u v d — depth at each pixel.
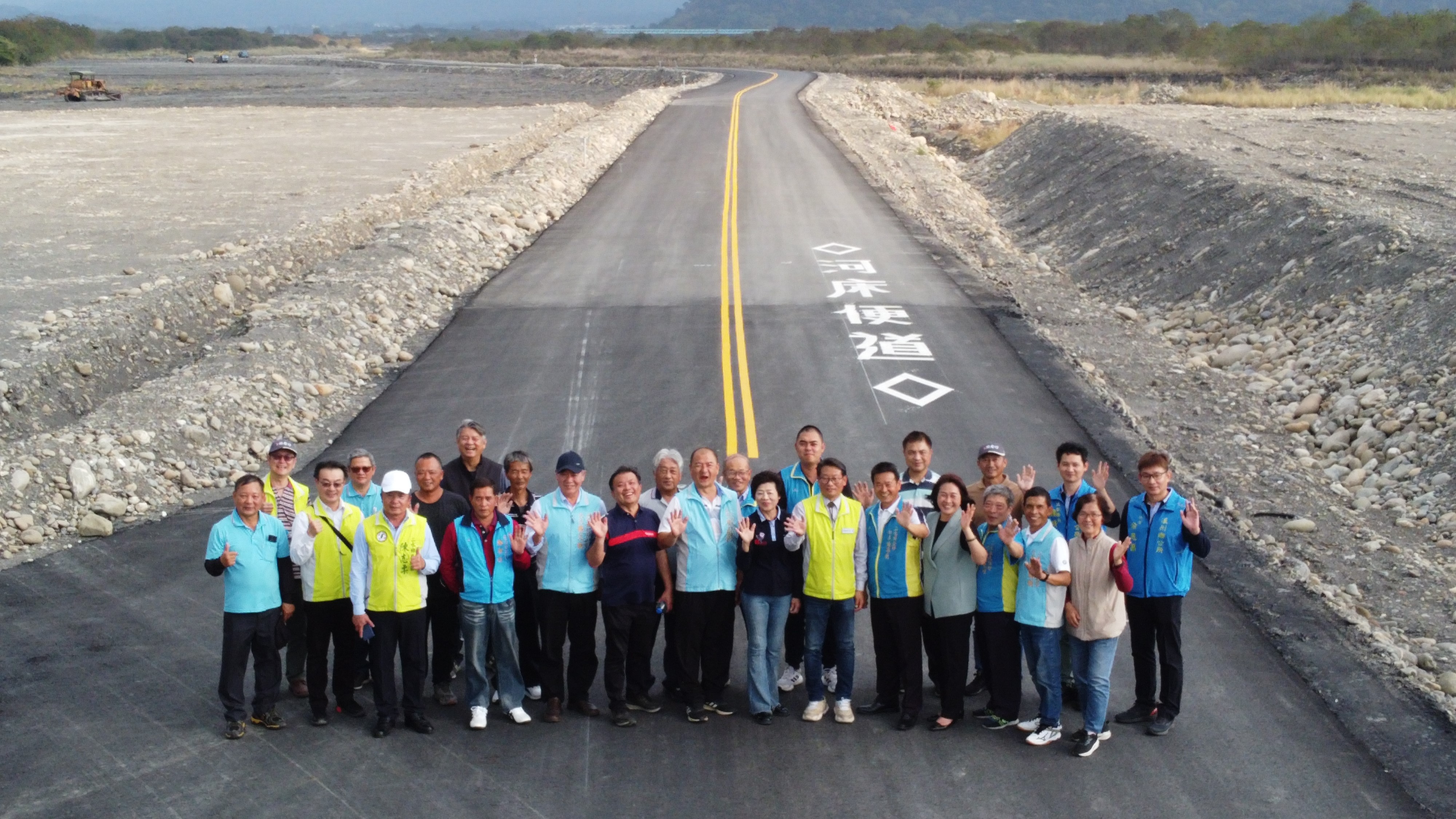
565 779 7.11
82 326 16.70
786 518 7.99
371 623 7.52
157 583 9.92
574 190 30.38
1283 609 9.19
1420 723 7.61
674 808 6.77
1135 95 55.53
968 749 7.48
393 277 19.25
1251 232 21.58
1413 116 39.19
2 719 7.71
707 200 29.12
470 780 7.10
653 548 7.77
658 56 124.81
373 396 15.02
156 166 35.28
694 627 7.75
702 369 15.71
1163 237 24.00
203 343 18.09
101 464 11.85
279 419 13.80
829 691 8.40
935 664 8.18
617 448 12.91
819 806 6.79
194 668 8.50
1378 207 20.52
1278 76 66.69
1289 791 6.93
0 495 10.94
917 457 8.15
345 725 7.82
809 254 23.03
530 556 7.70
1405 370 14.54
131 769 7.17
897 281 20.83
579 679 7.98
